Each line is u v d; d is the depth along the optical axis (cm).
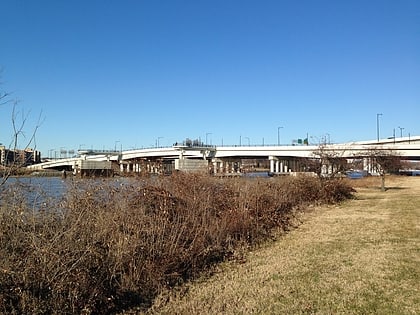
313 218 1709
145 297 703
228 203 1262
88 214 737
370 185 4150
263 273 859
